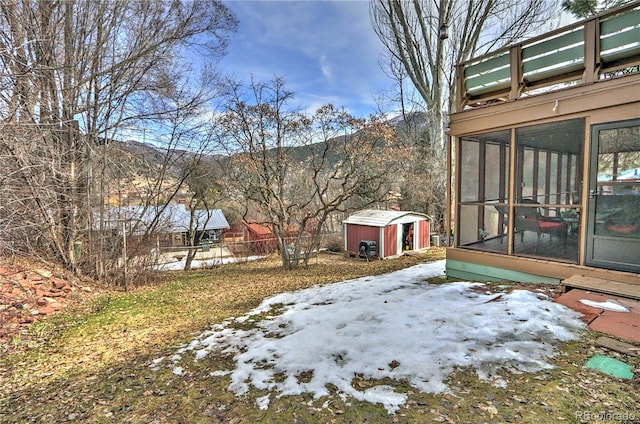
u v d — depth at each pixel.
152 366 3.07
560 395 2.02
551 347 2.57
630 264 3.59
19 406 2.50
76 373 3.05
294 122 9.65
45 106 6.09
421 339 2.95
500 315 3.24
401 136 15.95
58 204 6.47
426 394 2.17
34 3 5.91
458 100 5.21
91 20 7.11
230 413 2.18
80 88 7.07
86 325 4.52
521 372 2.30
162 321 4.65
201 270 10.83
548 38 4.14
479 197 5.35
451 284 4.82
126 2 7.37
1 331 4.04
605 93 3.65
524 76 4.46
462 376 2.32
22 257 6.20
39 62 5.64
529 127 4.37
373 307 4.10
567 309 3.18
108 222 7.50
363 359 2.72
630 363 2.28
